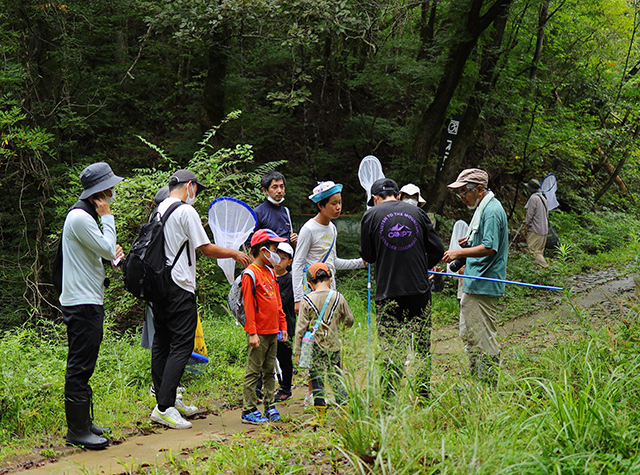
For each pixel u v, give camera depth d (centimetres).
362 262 497
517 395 334
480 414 308
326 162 1366
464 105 1315
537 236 1125
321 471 303
